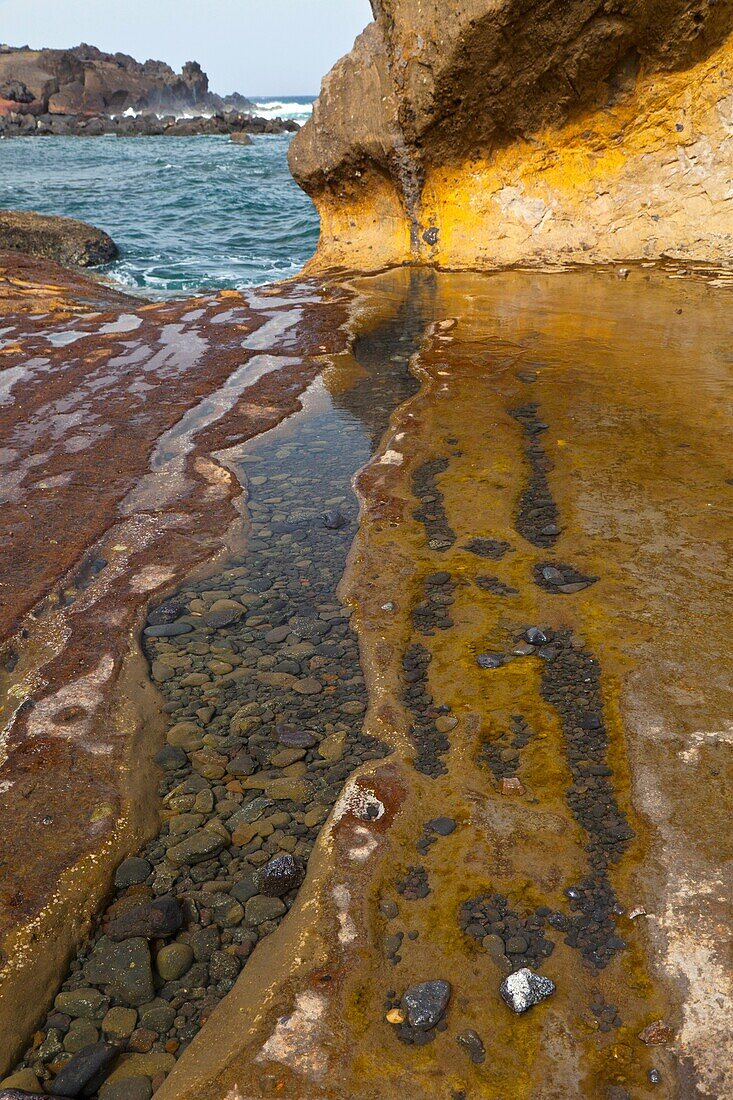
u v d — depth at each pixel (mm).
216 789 2363
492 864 2016
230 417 5023
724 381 4973
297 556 3527
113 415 5094
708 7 7141
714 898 1863
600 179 8516
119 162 37719
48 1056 1700
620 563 3170
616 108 8086
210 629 3070
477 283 8273
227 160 37219
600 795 2180
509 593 3074
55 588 3285
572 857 2014
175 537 3670
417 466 4164
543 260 8797
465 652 2791
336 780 2361
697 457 3994
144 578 3365
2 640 2980
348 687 2732
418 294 7957
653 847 2008
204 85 91375
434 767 2340
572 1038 1628
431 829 2131
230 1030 1702
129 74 81562
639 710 2424
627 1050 1600
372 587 3215
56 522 3801
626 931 1821
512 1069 1587
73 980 1862
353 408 5094
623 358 5516
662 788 2160
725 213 7941
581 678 2600
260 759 2463
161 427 4883
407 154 9141
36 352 6457
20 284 9586
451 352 5914
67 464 4410
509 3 7430
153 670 2861
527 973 1719
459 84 8273
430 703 2594
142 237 16188
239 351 6320
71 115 76625
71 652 2908
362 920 1899
